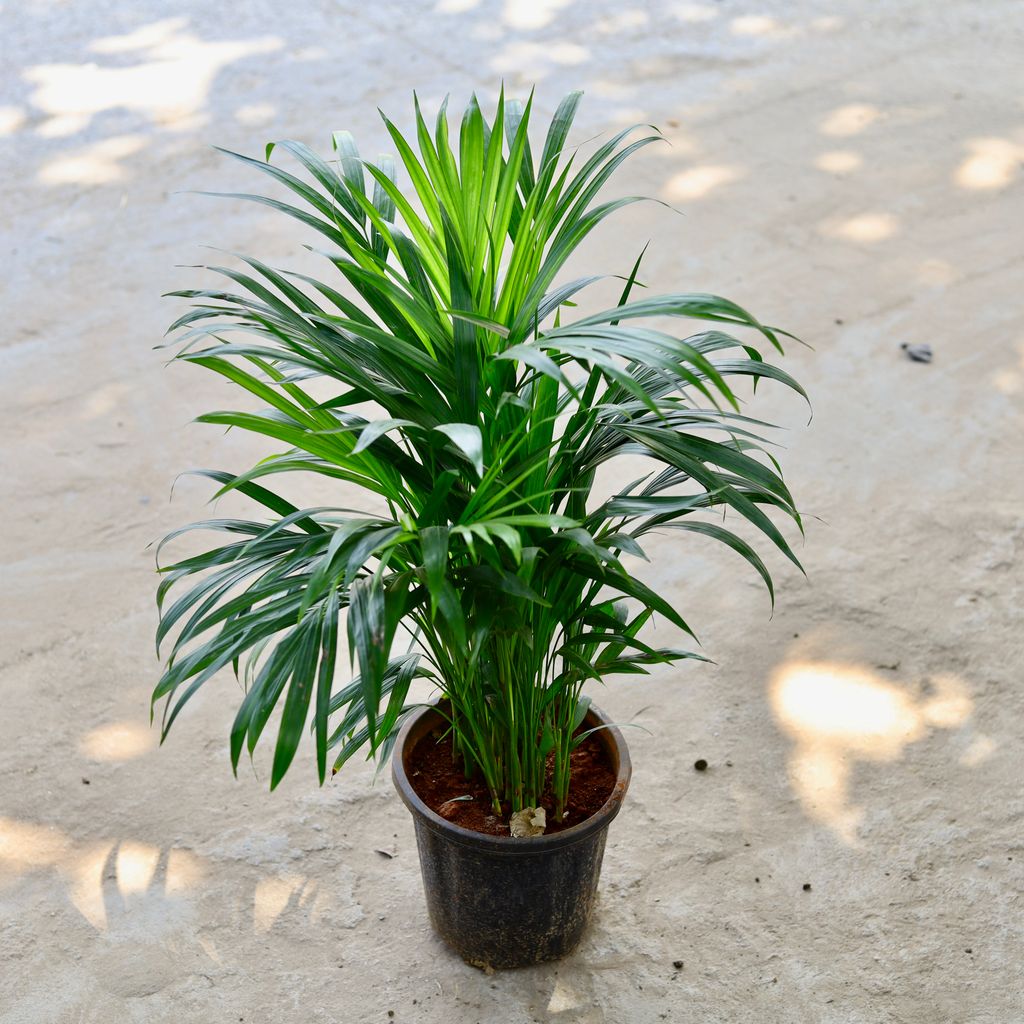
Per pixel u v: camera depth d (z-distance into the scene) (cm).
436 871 163
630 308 120
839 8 499
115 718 214
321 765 115
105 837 193
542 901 162
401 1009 168
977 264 336
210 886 185
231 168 385
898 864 186
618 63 453
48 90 434
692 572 244
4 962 174
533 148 397
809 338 308
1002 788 198
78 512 260
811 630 229
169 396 294
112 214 362
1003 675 218
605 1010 167
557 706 163
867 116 414
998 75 442
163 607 237
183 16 493
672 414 142
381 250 145
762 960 173
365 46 465
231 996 170
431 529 117
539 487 136
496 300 146
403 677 144
